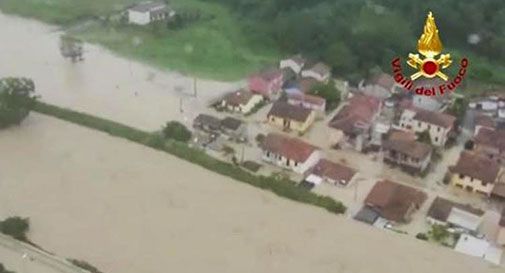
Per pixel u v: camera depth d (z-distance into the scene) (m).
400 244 60.56
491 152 73.38
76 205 64.06
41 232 60.09
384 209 63.97
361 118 76.19
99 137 75.88
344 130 74.94
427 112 78.25
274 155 70.69
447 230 61.75
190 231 61.38
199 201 65.56
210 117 78.00
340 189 67.75
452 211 63.50
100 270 56.03
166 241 59.97
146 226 61.75
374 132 76.62
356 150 74.69
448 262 58.56
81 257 57.44
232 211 64.31
